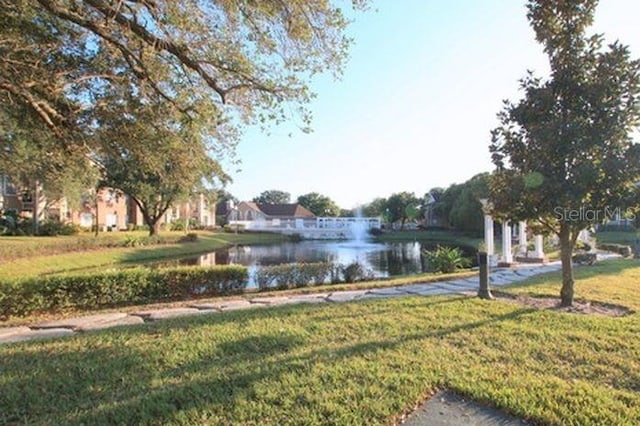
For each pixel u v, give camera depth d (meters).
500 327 5.06
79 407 3.02
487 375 3.55
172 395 3.17
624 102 5.80
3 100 6.62
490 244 14.58
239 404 3.01
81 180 16.16
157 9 5.63
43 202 29.34
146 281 8.93
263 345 4.40
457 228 43.16
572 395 3.16
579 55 6.16
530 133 6.40
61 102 7.05
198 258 23.31
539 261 14.66
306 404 3.02
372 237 44.16
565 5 6.18
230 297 8.64
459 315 5.73
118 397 3.18
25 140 9.78
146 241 27.14
